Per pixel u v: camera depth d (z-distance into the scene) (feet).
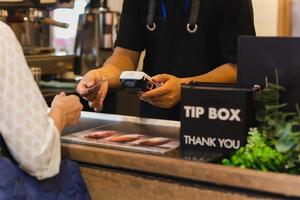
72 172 4.86
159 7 7.77
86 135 5.56
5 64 4.19
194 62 7.66
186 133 4.91
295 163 4.31
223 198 4.32
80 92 6.37
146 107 8.13
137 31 7.93
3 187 4.24
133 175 4.79
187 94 4.86
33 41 12.23
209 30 7.52
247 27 7.15
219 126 4.75
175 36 7.67
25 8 10.29
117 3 13.62
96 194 5.07
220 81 6.82
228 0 7.20
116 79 7.06
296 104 4.67
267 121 4.58
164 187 4.62
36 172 4.34
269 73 4.94
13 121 4.17
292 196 3.99
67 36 13.14
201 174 4.30
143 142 5.21
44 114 4.38
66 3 10.98
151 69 8.05
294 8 12.92
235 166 4.35
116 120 6.56
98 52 12.76
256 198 4.18
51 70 12.10
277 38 4.87
